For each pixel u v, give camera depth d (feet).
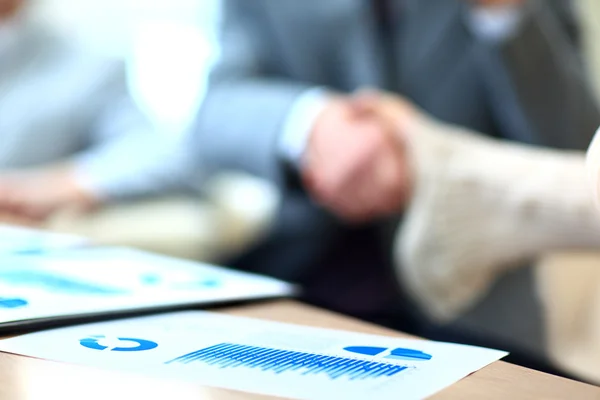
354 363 0.78
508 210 2.30
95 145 3.97
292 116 2.99
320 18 3.52
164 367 0.77
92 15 5.05
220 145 3.22
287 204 3.24
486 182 2.35
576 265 2.48
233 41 3.64
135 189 3.42
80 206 3.24
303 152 2.88
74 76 4.02
